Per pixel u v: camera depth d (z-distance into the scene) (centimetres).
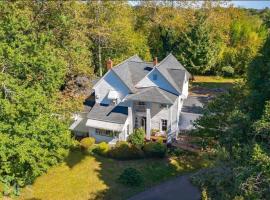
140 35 8675
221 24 9344
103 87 5512
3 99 3091
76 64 4881
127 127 5353
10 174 3541
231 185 2616
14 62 3359
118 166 4678
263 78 3056
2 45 3372
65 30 5091
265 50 3100
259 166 2361
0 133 3117
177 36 8744
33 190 4081
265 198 2336
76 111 4778
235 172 2517
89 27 6969
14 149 3155
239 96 3544
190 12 9156
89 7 7106
